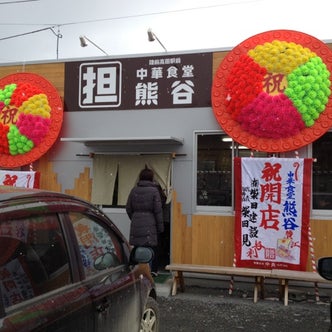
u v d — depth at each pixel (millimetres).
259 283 6180
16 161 7875
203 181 7152
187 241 7094
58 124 7742
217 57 7164
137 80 7508
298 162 6484
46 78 7957
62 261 2564
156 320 4020
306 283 6504
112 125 7598
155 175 7324
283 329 5000
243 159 6699
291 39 6754
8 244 2146
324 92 6496
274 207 6543
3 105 7914
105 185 7559
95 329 2689
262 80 6695
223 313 5570
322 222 6484
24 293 2176
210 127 7121
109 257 3281
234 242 6754
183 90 7277
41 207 2490
